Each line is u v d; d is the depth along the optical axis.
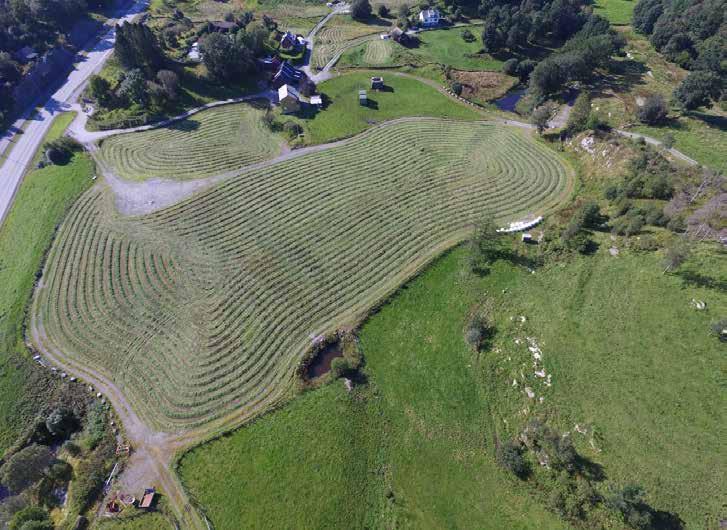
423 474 43.22
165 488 42.50
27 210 71.44
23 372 51.84
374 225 67.81
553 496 39.34
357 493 42.31
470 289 58.84
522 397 47.09
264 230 67.44
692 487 38.44
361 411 47.91
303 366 51.25
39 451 42.19
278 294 58.47
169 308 57.38
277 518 40.81
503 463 42.69
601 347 49.19
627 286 53.91
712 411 42.41
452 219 68.56
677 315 49.53
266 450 45.03
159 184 75.50
